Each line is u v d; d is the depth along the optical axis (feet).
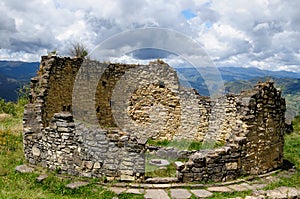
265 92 24.81
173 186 20.57
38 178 21.44
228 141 23.84
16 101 62.03
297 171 26.50
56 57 36.24
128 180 20.95
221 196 19.63
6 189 19.90
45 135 23.61
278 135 26.94
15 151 28.50
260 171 24.58
